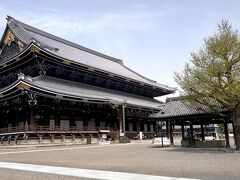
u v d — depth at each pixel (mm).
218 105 29141
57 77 57531
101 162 20516
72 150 35531
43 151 34781
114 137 58000
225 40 26016
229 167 15914
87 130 55312
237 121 26516
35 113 48750
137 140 62594
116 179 12859
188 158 21469
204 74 26609
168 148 34156
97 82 66062
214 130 75875
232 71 25750
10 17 62625
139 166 17453
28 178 13984
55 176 14406
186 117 33875
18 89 46562
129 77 72750
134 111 68562
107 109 62781
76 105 55219
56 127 50031
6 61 55656
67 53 65750
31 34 64875
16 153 32438
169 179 12492
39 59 52156
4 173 15977
